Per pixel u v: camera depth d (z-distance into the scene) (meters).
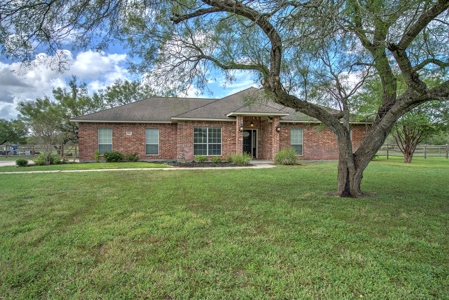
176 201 5.91
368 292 2.45
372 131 6.46
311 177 9.67
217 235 3.82
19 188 7.47
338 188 6.68
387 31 4.53
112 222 4.41
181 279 2.66
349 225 4.26
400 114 5.83
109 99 29.50
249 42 6.27
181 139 15.97
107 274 2.74
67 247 3.40
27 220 4.51
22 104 21.17
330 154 17.84
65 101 22.28
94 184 8.16
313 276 2.71
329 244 3.51
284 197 6.34
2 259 3.06
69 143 22.70
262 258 3.09
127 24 5.52
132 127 16.73
